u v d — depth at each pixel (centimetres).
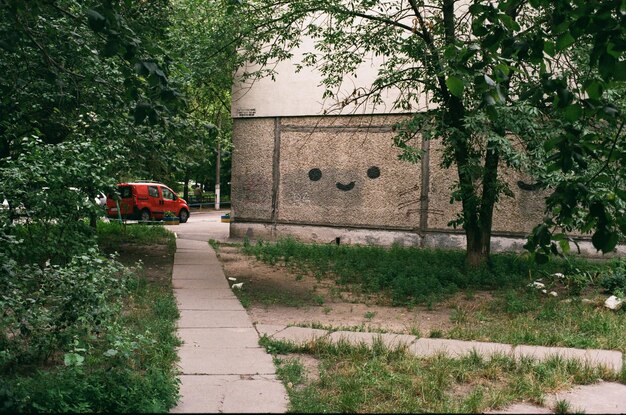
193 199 5641
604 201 348
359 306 977
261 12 1407
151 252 1603
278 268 1376
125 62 498
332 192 1900
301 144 1947
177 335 725
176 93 478
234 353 649
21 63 762
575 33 328
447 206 1739
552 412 483
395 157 1805
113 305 609
